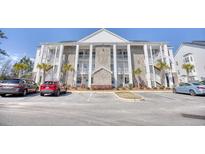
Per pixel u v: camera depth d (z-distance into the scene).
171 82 24.38
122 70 26.83
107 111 6.60
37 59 27.19
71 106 7.80
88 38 27.27
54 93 12.38
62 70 26.30
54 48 27.56
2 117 5.36
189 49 32.03
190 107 7.71
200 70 29.14
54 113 6.10
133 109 7.10
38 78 24.64
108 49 25.42
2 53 24.59
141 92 17.31
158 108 7.39
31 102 8.96
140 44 26.17
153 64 25.44
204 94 13.05
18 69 28.28
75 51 27.86
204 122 4.99
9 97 11.10
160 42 26.12
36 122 4.83
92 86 21.83
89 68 24.73
